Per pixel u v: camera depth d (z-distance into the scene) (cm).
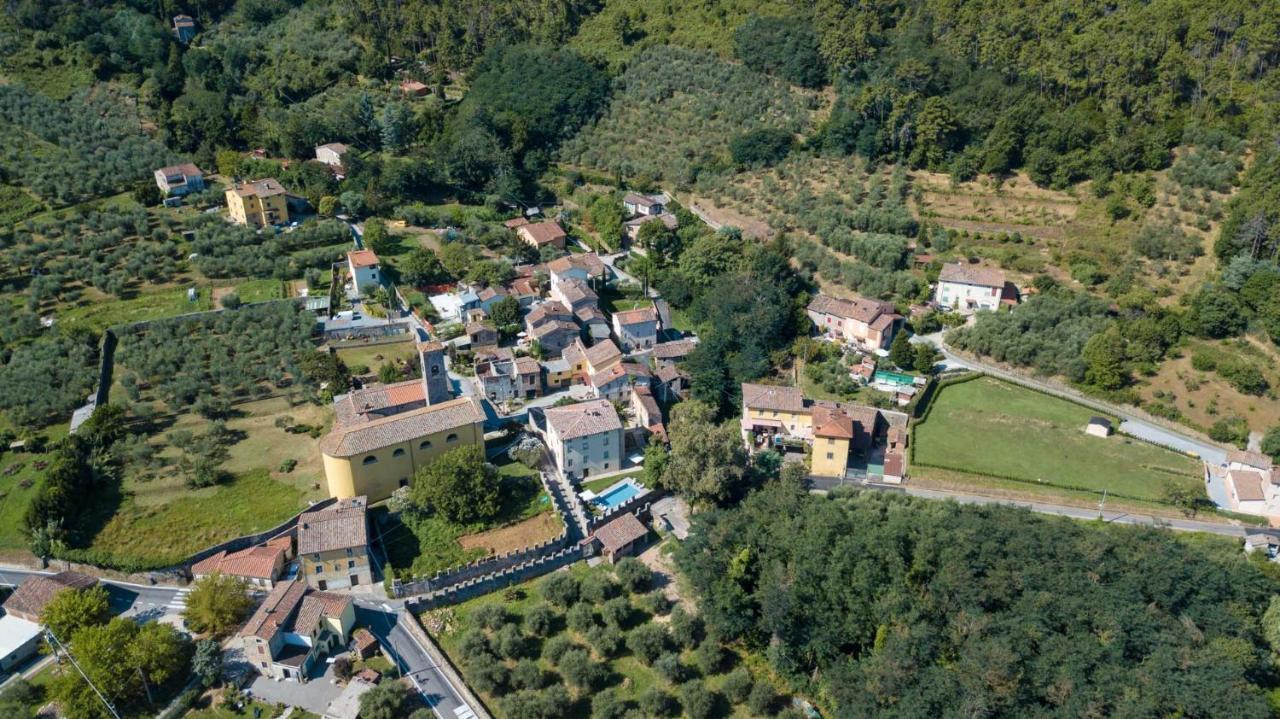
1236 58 17938
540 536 11394
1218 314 13988
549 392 14575
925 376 14450
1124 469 12500
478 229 18862
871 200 18138
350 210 19262
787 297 15800
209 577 10094
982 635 9375
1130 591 9588
